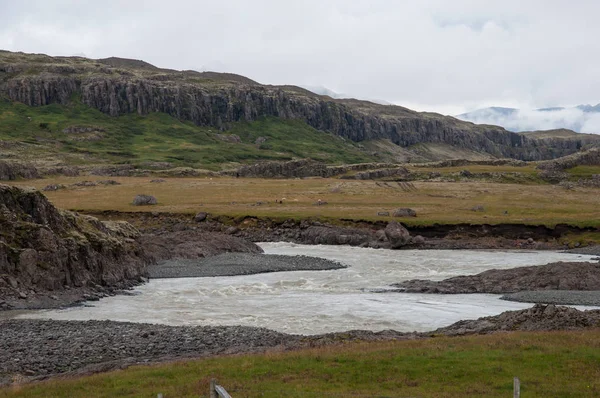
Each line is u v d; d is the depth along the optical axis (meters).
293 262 92.00
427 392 26.44
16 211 69.31
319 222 133.38
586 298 62.97
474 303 61.28
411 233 128.50
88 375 32.53
